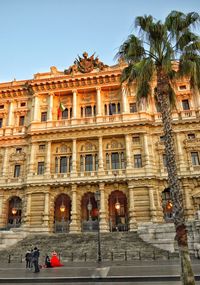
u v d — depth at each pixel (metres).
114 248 32.59
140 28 20.50
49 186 48.47
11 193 50.47
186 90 52.75
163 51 19.78
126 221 47.78
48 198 47.88
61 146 52.28
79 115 54.75
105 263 26.67
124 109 51.66
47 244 36.31
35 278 18.80
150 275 18.44
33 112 55.19
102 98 55.16
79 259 30.20
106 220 45.00
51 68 58.50
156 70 20.22
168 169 17.05
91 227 45.59
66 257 30.88
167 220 45.12
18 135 54.09
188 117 49.69
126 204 48.94
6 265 27.98
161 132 50.06
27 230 43.12
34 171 50.31
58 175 49.19
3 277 19.62
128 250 31.69
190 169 46.44
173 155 17.23
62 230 46.25
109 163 49.66
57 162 51.31
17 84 59.69
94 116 53.06
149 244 33.12
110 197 50.00
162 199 46.75
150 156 48.28
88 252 31.83
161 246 31.97
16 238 38.53
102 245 33.78
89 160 50.59
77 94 56.03
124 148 49.91
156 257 29.00
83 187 48.03
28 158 52.06
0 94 59.12
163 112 18.56
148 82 20.86
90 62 57.12
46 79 55.81
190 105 51.75
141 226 37.56
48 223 46.28
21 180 50.66
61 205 50.50
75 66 57.12
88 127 50.78
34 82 56.16
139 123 49.41
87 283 17.48
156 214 44.00
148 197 45.22
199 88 19.78
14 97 59.03
